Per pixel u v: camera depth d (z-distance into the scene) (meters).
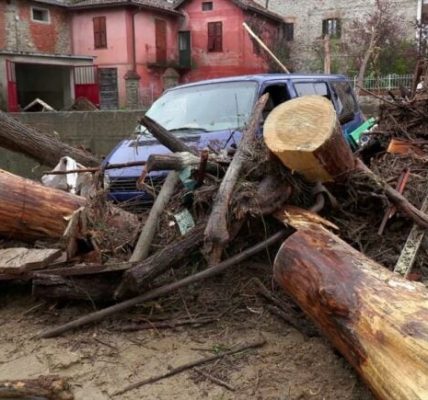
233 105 6.62
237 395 3.34
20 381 3.12
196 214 4.51
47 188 4.93
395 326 2.80
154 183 5.65
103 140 11.98
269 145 4.13
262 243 4.21
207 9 30.44
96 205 4.89
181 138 6.20
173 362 3.68
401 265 3.99
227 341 3.90
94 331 4.07
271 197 4.27
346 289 3.18
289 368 3.58
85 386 3.47
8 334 4.11
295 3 31.19
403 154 5.79
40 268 4.20
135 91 27.11
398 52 22.50
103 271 4.01
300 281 3.51
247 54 29.88
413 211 4.32
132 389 3.43
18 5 25.91
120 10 27.92
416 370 2.57
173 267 4.50
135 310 4.25
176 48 31.36
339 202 4.73
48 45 27.69
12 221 4.70
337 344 3.21
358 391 3.30
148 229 4.46
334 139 4.04
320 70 26.75
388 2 27.00
